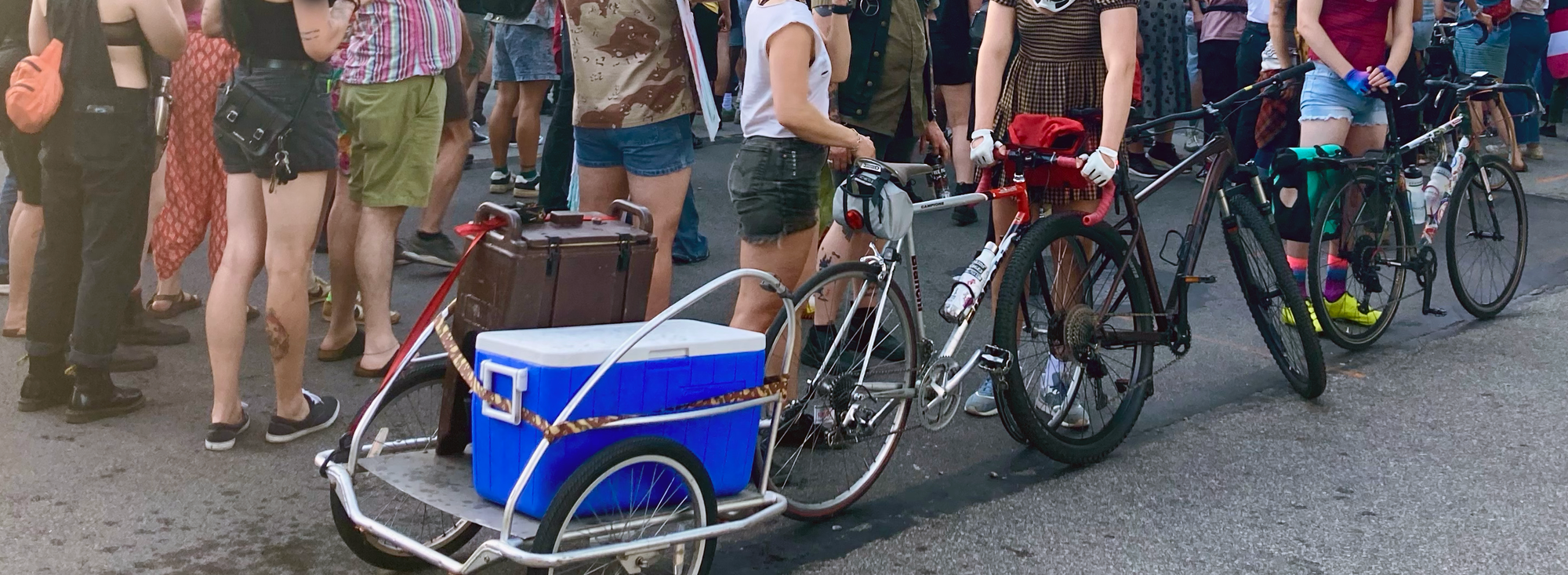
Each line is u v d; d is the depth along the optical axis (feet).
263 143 12.30
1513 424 14.46
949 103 23.80
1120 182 13.50
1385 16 17.40
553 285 9.68
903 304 12.13
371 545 10.38
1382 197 17.04
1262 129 21.97
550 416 9.05
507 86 25.26
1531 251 22.84
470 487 10.01
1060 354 13.08
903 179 11.48
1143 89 22.71
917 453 13.58
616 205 10.55
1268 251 14.99
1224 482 12.86
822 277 11.17
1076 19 12.97
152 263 19.84
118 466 12.54
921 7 16.90
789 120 11.39
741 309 12.44
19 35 14.98
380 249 15.24
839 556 11.19
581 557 9.01
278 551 10.91
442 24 15.06
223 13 12.39
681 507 9.75
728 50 32.91
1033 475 13.06
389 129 14.71
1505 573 10.91
